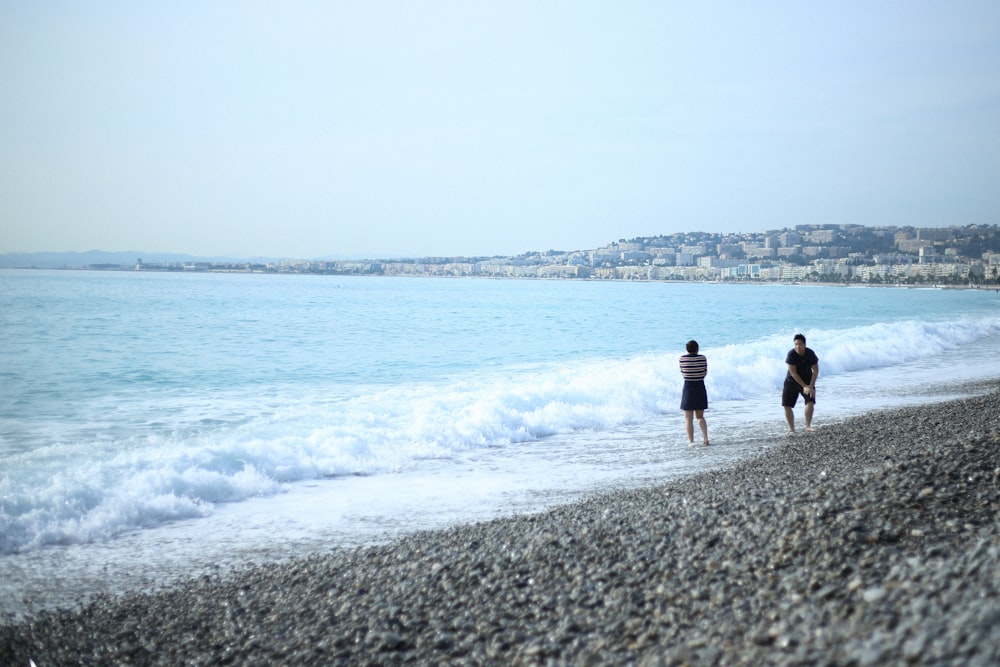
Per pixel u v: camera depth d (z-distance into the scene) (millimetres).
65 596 7816
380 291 145750
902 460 9555
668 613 5586
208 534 9922
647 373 23172
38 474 11547
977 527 6508
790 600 5312
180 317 54406
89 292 91250
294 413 17734
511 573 6934
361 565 7930
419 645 5750
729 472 11625
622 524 8086
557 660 5121
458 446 15273
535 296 128750
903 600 4766
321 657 5777
